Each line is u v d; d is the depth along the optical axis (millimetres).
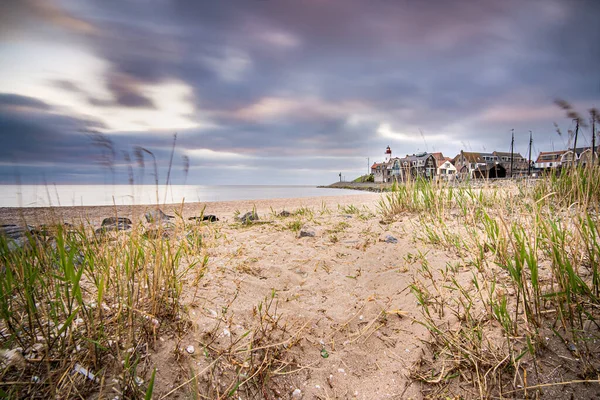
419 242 3803
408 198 5488
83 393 1469
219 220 6164
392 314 2555
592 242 2232
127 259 2107
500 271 2682
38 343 1651
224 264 3188
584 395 1554
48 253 2195
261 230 4879
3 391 1364
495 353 1887
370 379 2000
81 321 1867
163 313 2121
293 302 2695
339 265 3445
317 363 2084
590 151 4203
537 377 1708
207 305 2371
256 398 1768
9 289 1702
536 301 2037
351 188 71500
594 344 1781
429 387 1866
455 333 2129
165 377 1687
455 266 3023
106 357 1683
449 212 4727
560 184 4191
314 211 7500
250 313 2396
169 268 2354
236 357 1945
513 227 2635
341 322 2486
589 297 2027
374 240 4086
